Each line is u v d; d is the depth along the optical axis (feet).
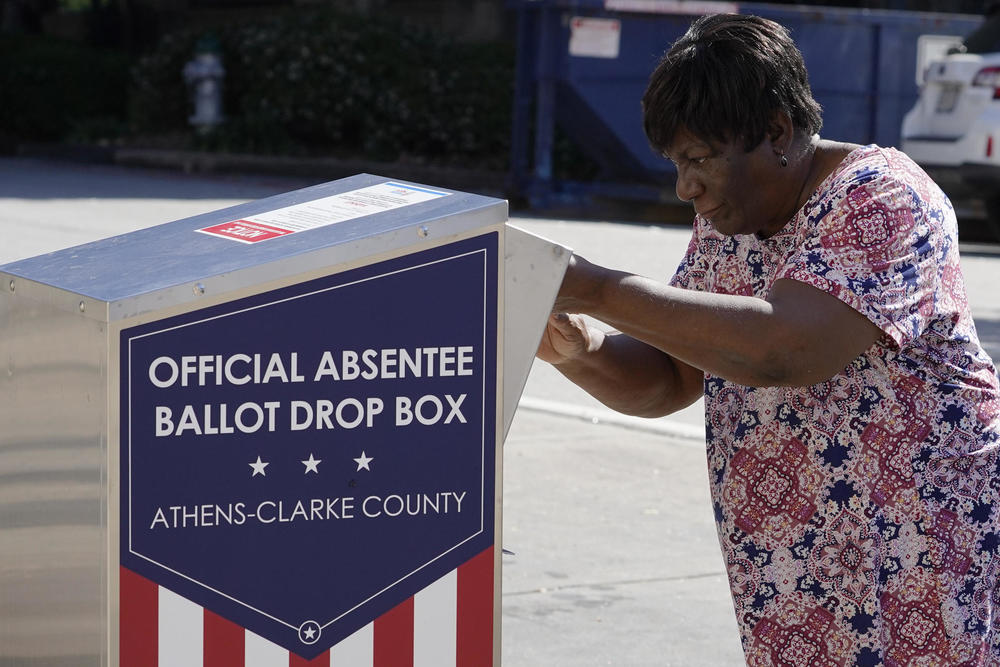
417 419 7.50
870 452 8.52
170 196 58.18
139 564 7.18
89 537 7.27
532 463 21.94
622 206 58.75
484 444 7.63
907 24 56.29
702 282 9.36
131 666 7.24
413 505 7.55
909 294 8.20
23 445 7.79
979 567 8.68
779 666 8.83
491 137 76.74
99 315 6.94
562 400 26.40
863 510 8.54
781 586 8.79
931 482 8.55
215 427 7.20
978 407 8.71
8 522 8.02
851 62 56.13
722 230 8.64
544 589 16.72
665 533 18.88
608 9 53.83
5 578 8.11
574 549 18.12
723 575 17.42
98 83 92.63
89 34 112.27
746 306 7.91
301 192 8.78
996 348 30.09
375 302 7.36
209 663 7.37
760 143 8.31
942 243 8.47
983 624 8.71
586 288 7.82
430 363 7.48
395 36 79.00
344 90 77.66
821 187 8.43
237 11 103.35
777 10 55.01
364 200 8.20
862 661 8.64
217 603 7.33
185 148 81.15
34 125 90.84
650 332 7.88
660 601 16.46
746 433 8.87
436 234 7.39
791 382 8.02
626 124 55.31
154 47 107.04
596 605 16.28
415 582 7.61
